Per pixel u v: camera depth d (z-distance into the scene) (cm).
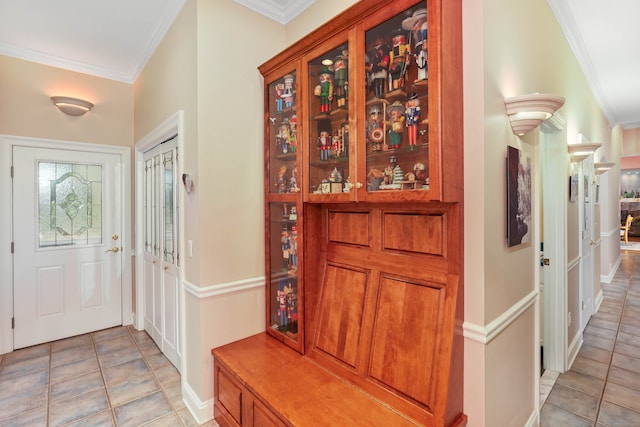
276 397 156
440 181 128
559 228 257
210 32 205
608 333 334
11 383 246
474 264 140
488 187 139
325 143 186
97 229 344
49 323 318
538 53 202
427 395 137
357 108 156
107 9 235
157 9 235
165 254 284
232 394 186
